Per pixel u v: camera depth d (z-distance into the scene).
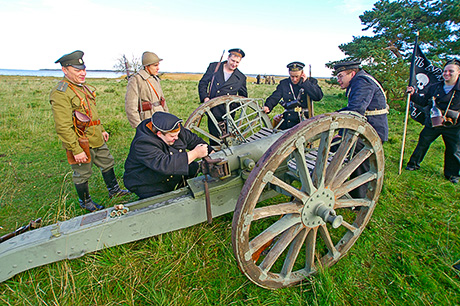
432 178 3.77
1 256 1.65
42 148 5.04
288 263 1.86
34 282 1.85
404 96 9.68
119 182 3.64
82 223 1.86
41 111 8.41
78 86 2.62
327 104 10.88
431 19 11.29
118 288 1.89
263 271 1.75
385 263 2.24
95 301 1.76
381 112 2.74
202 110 3.46
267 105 4.04
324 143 1.67
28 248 1.70
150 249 2.20
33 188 3.53
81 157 2.58
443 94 3.47
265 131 3.31
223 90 4.12
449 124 3.41
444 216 2.86
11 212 2.98
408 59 10.88
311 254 1.93
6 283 1.80
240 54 4.07
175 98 11.80
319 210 1.73
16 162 4.37
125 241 1.94
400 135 5.99
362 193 2.70
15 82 23.41
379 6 12.41
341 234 2.55
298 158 1.62
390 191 3.38
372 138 1.87
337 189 1.89
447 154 3.68
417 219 2.80
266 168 1.47
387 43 11.30
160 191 2.39
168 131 2.09
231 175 2.20
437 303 1.88
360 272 2.14
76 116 2.51
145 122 2.27
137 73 3.13
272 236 1.68
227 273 2.08
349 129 1.75
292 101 3.83
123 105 10.00
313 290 1.88
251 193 1.48
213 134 4.32
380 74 9.86
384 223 2.75
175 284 1.97
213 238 2.39
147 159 2.06
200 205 2.07
